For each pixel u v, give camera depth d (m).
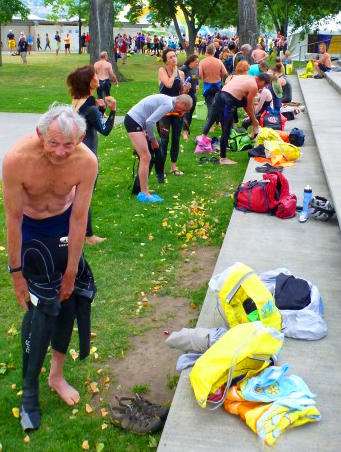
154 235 6.41
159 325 4.55
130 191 8.06
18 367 4.04
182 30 49.84
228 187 8.22
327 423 3.08
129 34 57.53
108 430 3.39
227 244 5.65
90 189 3.13
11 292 5.16
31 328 3.29
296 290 4.17
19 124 14.41
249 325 3.32
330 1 36.09
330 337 3.92
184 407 3.24
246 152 10.31
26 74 27.88
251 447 2.94
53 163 2.91
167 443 2.98
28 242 3.22
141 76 28.77
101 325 4.56
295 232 5.98
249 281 3.74
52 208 3.18
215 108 9.61
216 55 21.12
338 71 21.69
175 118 8.44
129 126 7.30
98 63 16.89
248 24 22.62
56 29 59.88
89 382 3.85
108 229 6.59
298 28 38.00
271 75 10.94
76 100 5.63
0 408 3.60
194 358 3.60
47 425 3.44
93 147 5.74
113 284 5.25
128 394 3.74
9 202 3.02
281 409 3.04
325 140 9.27
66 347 3.58
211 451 2.92
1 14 31.81
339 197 6.24
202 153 10.22
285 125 11.75
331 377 3.47
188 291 5.10
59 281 3.28
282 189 6.55
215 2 35.22
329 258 5.29
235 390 3.19
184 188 8.14
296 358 3.67
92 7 24.84
